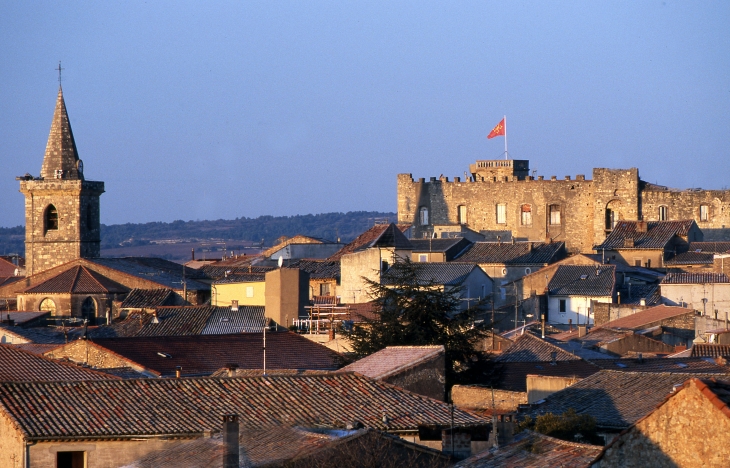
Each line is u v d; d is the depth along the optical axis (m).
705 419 50.03
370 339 130.50
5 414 81.75
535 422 89.25
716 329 168.12
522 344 142.12
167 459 76.00
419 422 81.25
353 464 69.81
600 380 100.69
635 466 51.69
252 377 89.00
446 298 136.12
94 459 79.69
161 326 183.50
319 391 86.75
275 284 172.75
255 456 72.19
